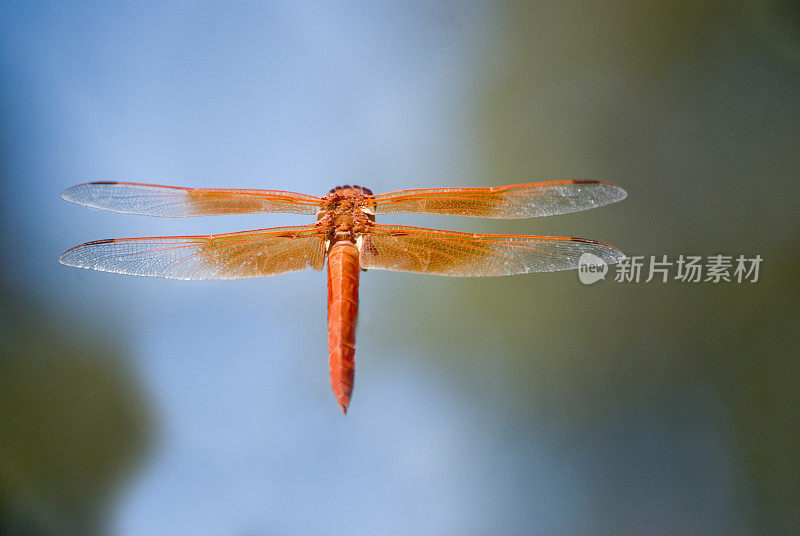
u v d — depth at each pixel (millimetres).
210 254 727
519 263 728
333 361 718
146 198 725
